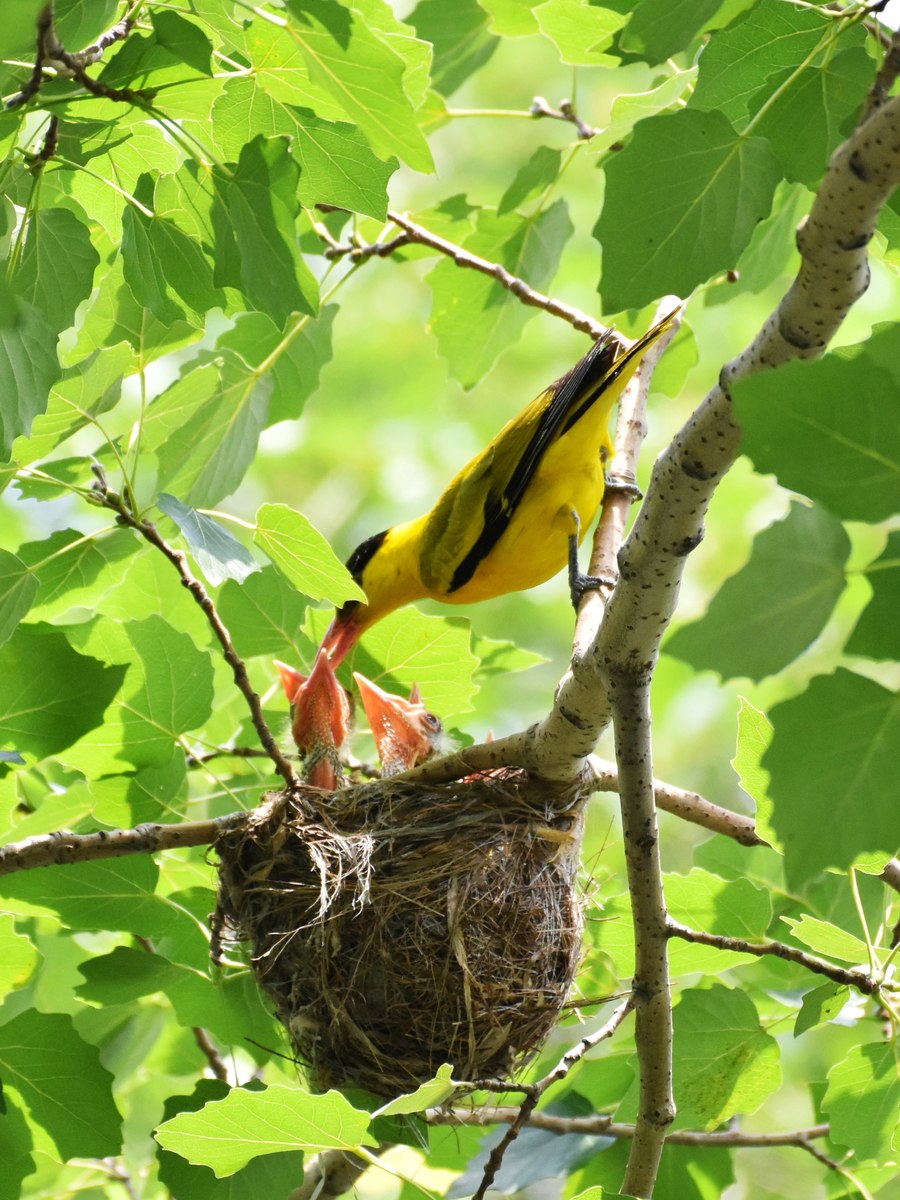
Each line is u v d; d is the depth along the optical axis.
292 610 8.74
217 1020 7.68
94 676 6.93
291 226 5.34
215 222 5.45
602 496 9.38
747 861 7.92
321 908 6.86
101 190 6.29
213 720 9.54
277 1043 7.73
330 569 6.80
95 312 7.20
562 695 6.53
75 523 16.20
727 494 19.23
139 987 7.51
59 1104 6.83
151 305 5.77
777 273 9.69
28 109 4.87
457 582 10.07
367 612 9.97
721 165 5.19
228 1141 5.86
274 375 9.07
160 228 5.59
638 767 5.97
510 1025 7.01
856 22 5.11
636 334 9.98
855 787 3.01
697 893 6.98
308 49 4.60
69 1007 9.12
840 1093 6.65
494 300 10.09
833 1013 6.70
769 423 2.96
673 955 7.11
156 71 5.20
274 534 6.77
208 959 7.55
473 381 10.62
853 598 15.35
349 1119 5.66
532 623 18.75
